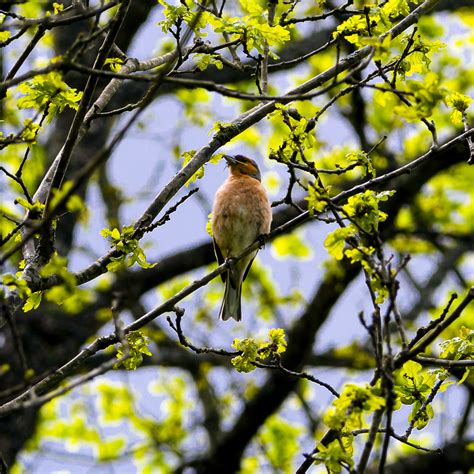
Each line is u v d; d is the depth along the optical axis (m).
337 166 7.18
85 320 14.91
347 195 7.11
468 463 14.36
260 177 11.62
